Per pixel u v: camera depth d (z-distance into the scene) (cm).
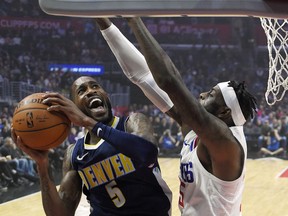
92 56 1673
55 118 187
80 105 219
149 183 217
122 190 216
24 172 884
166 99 234
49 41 1675
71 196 228
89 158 219
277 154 1298
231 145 183
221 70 1739
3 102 1277
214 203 203
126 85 1653
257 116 1395
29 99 191
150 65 166
